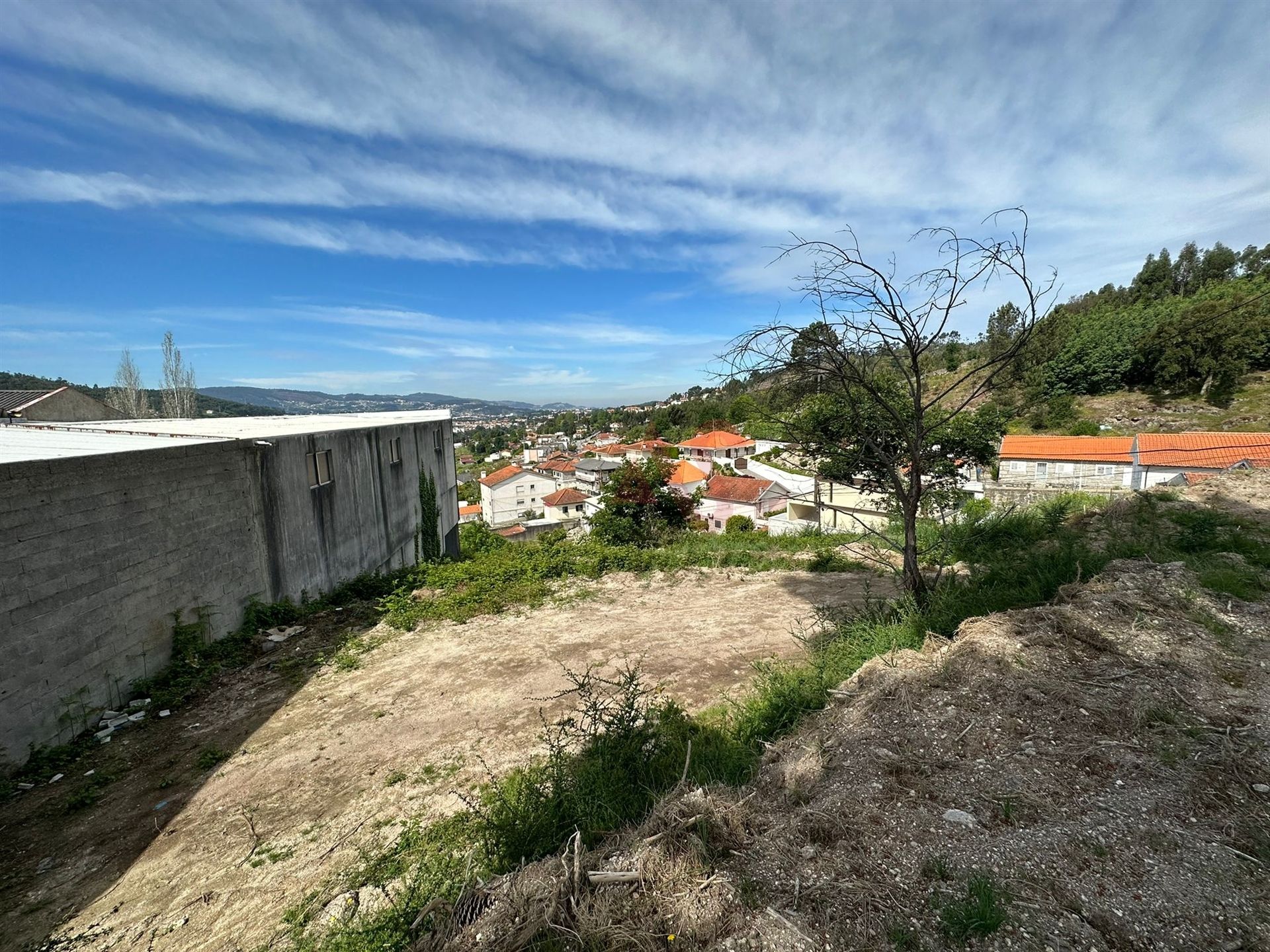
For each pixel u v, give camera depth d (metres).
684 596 7.94
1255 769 2.38
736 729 3.83
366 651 6.17
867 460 6.59
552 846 2.69
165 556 5.42
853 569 8.77
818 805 2.52
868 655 4.52
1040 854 2.04
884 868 2.08
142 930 2.65
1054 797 2.35
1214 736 2.62
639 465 14.62
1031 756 2.64
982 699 3.17
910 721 3.09
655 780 3.14
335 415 14.90
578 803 2.81
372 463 10.24
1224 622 3.77
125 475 4.96
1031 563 5.51
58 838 3.35
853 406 4.93
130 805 3.64
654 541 12.97
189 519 5.75
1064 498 9.21
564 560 9.53
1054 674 3.31
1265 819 2.12
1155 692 3.00
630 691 4.02
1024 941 1.69
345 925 2.50
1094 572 5.00
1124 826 2.14
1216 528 5.62
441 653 6.03
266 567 7.04
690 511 14.75
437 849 2.97
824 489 18.44
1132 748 2.62
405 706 4.83
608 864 2.32
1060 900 1.83
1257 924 1.68
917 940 1.75
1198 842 2.03
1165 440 20.66
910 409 6.08
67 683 4.38
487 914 2.15
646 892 2.14
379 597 8.54
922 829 2.25
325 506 8.50
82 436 6.32
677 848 2.35
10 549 3.96
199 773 3.97
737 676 5.04
